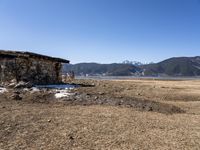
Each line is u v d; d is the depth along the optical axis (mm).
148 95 28094
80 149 10430
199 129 14164
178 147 11141
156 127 13984
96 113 15930
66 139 11344
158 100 25328
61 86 29156
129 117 15617
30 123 13039
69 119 14203
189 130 13852
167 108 20266
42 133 11859
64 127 12820
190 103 24219
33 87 24922
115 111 16891
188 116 17781
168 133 13047
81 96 20719
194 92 32375
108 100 20375
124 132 12695
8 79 28094
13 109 15609
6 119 13312
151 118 15977
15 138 11172
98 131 12578
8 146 10391
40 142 10922
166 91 32219
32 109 15945
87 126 13188
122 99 21656
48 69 32281
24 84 24656
